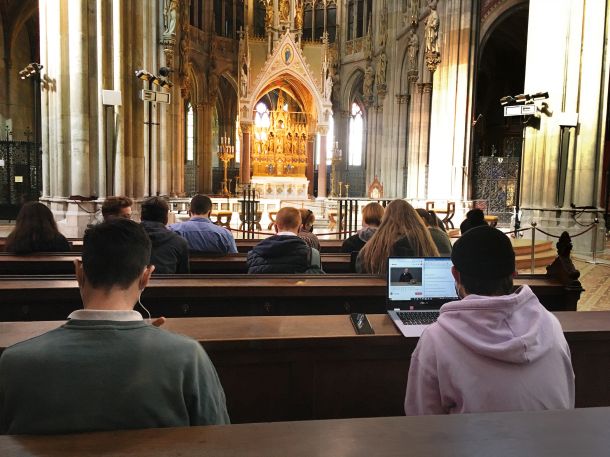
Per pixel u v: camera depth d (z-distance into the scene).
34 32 25.86
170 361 1.61
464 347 1.98
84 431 1.49
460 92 21.83
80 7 13.44
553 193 15.13
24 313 4.23
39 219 5.81
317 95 28.33
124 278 1.74
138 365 1.56
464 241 2.19
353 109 34.69
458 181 21.72
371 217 6.40
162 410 1.56
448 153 21.98
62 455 1.30
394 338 3.10
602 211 14.88
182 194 22.95
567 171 15.04
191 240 6.23
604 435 1.34
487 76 32.00
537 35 15.80
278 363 3.05
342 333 3.10
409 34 26.56
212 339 2.91
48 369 1.51
